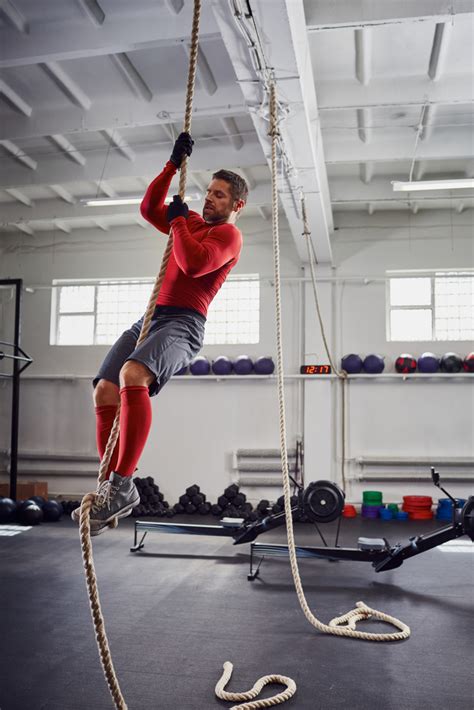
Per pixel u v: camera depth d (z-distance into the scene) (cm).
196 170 723
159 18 466
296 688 298
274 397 952
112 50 479
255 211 948
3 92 596
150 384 189
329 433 920
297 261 973
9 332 1028
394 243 957
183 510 915
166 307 203
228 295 995
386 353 941
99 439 202
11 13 473
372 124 666
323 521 606
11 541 686
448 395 920
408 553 509
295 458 934
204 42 511
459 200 896
